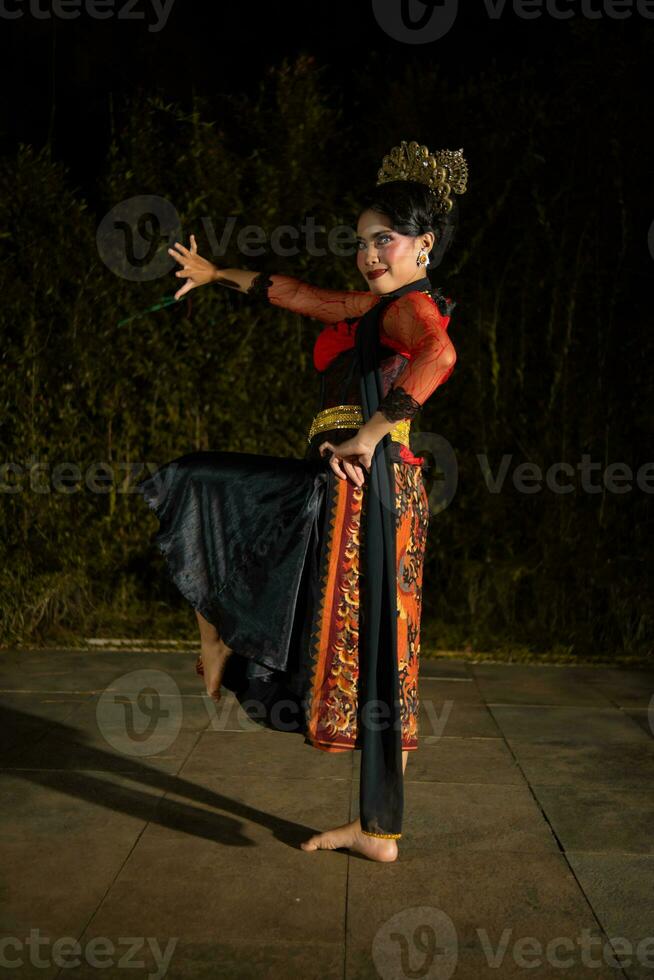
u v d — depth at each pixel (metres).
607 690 3.97
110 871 2.32
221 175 4.64
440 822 2.64
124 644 4.51
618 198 4.55
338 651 2.30
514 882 2.30
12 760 3.04
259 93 4.96
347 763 3.06
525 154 4.56
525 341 4.73
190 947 2.00
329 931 2.07
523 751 3.21
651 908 2.19
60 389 4.71
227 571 2.31
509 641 4.64
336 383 2.41
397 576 2.35
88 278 4.64
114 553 4.85
